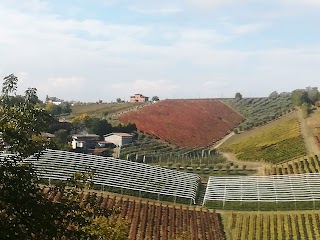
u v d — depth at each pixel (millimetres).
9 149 14984
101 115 182000
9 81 15523
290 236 64000
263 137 140375
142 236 59094
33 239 14906
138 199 75062
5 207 14234
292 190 79562
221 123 186625
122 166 83062
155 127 160875
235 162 119750
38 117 15789
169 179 85000
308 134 133125
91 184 17672
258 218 70938
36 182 15305
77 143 121750
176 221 66812
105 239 26578
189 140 157375
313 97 195250
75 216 15648
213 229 66438
